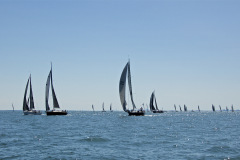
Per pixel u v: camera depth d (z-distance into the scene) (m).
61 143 34.53
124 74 93.12
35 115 114.62
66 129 54.25
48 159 25.22
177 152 28.59
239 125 70.06
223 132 49.69
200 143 34.97
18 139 38.19
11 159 25.09
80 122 78.94
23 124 68.81
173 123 77.38
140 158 25.67
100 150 29.67
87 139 37.75
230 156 26.62
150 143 34.91
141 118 103.88
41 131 49.75
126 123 75.06
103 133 46.47
